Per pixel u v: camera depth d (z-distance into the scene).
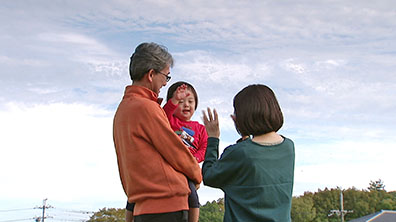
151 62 2.91
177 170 2.78
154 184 2.68
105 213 42.59
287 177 2.65
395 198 67.81
